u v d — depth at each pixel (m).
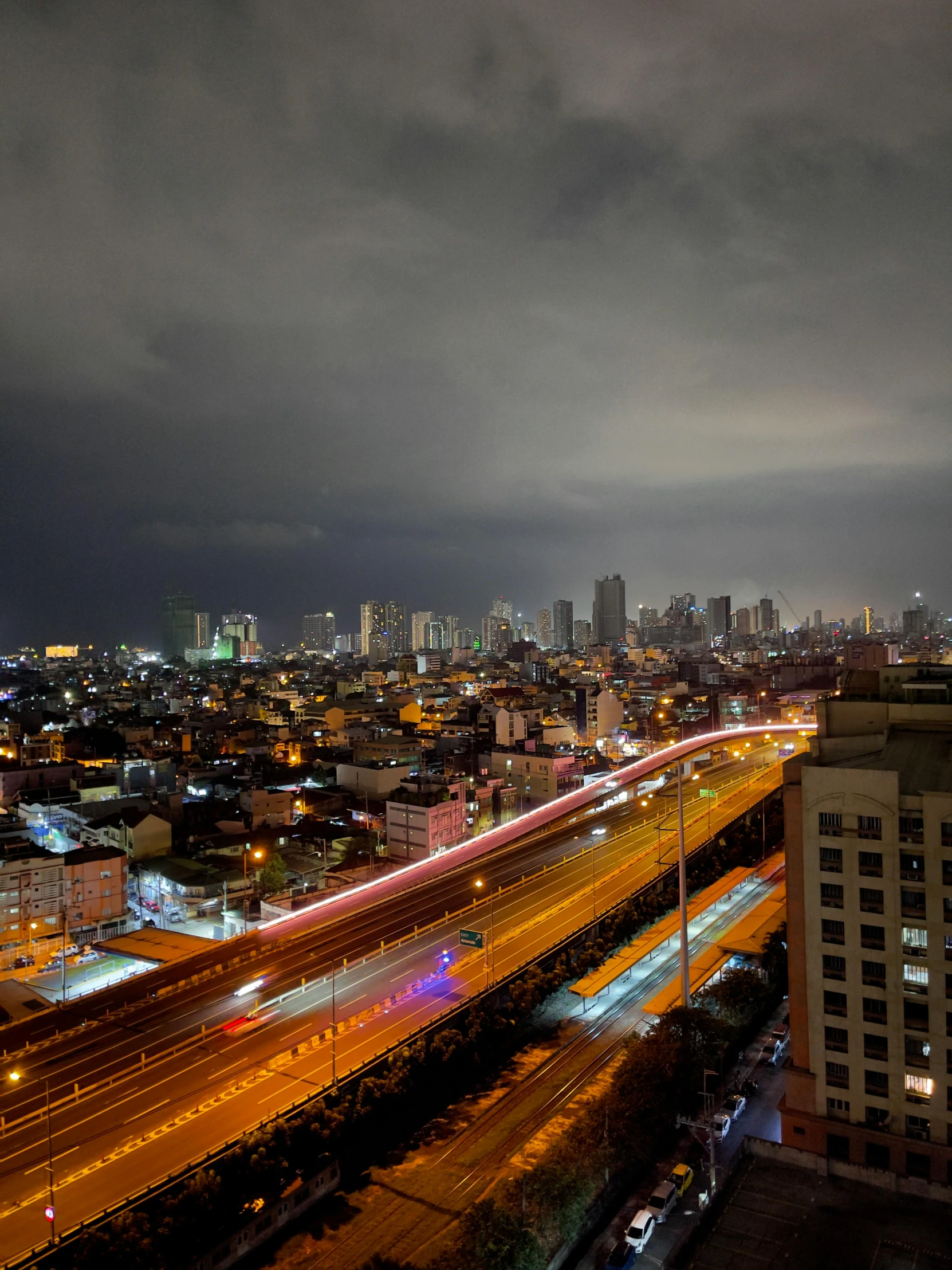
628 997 120.81
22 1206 70.56
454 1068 96.94
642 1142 84.56
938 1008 79.19
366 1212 78.00
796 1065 87.12
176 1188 72.75
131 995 112.56
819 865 84.88
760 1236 74.81
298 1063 92.94
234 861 168.50
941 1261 70.69
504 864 169.88
